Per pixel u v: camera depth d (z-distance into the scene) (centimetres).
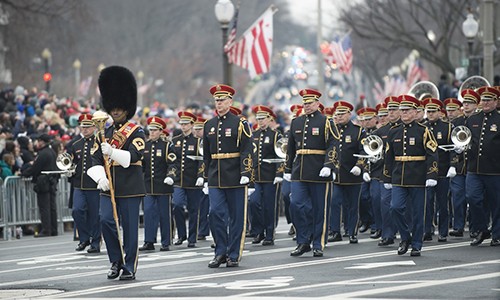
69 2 14325
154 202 5559
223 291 3766
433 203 5616
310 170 4966
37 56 16138
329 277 4072
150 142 5628
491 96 5147
